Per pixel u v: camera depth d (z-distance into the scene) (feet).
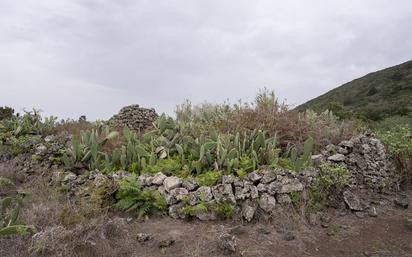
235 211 15.29
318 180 16.96
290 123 21.90
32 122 30.99
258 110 23.53
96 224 12.88
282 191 15.89
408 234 14.61
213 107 29.45
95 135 22.03
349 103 100.78
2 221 12.70
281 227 14.69
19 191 17.63
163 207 15.96
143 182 17.21
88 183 17.94
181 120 27.32
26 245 11.66
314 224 15.08
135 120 42.98
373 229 15.08
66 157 20.86
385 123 37.32
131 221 15.34
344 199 16.81
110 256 11.93
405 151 21.26
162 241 13.23
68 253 11.25
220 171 17.11
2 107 45.01
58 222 13.12
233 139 20.49
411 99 71.46
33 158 22.29
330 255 12.99
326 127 22.79
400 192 19.69
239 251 12.69
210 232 14.07
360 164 19.56
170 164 18.78
